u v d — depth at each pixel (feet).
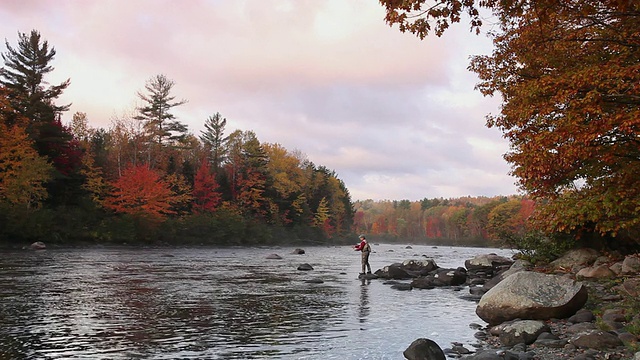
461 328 37.35
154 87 281.74
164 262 110.22
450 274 75.46
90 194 192.44
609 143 34.12
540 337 30.48
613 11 30.58
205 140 335.26
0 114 165.27
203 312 42.96
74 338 31.30
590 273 52.37
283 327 36.63
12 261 96.68
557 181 38.19
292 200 348.38
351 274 90.89
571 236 66.90
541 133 33.68
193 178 261.44
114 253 138.41
